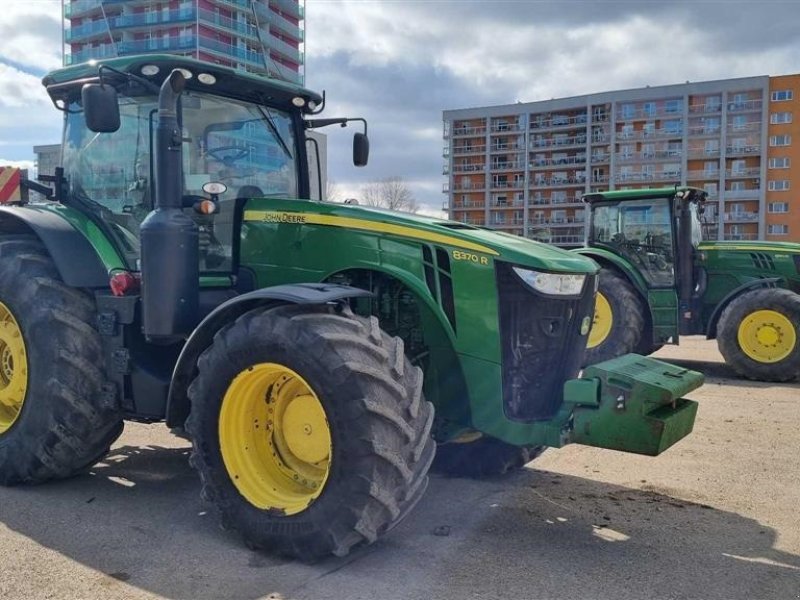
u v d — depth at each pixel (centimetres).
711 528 378
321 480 337
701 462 496
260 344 326
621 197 910
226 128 441
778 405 690
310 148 498
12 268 428
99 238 434
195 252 382
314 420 336
